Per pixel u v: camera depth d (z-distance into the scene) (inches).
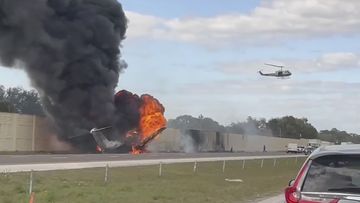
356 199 245.3
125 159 1918.1
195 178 1325.0
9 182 898.7
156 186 1027.9
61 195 759.7
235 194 949.8
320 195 253.4
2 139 2346.2
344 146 275.7
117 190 897.5
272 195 961.5
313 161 267.0
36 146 2578.7
